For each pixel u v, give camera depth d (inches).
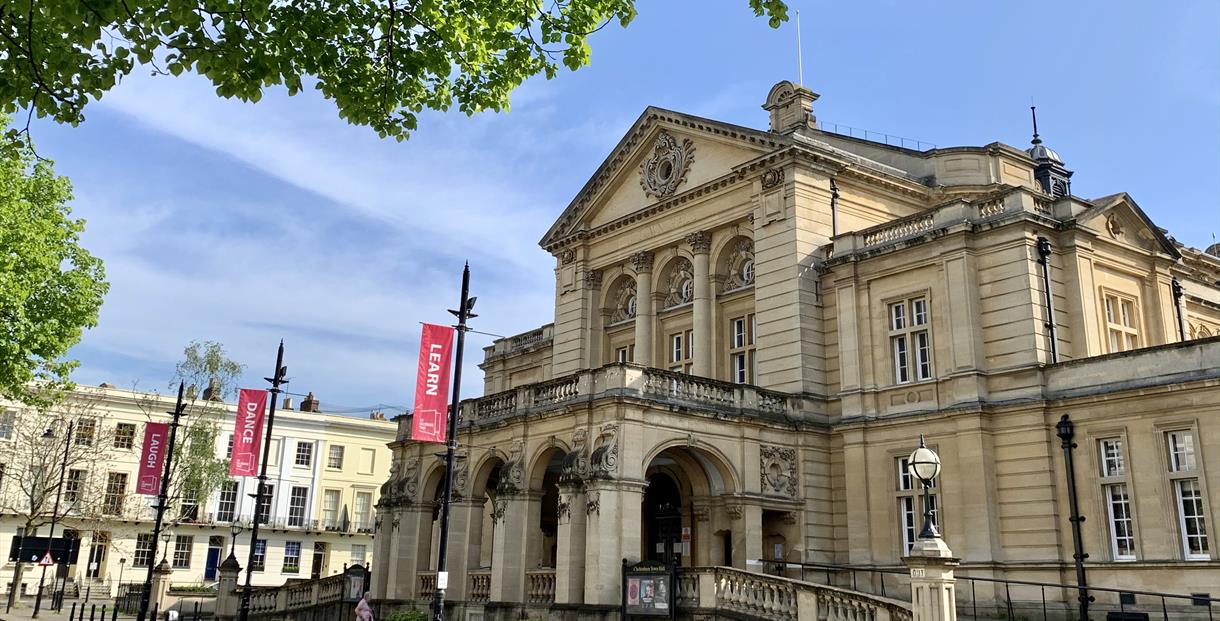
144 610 1325.0
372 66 555.8
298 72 530.9
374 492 3090.6
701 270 1486.2
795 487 1236.5
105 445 2600.9
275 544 2888.8
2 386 1254.3
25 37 477.4
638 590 998.4
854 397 1267.2
